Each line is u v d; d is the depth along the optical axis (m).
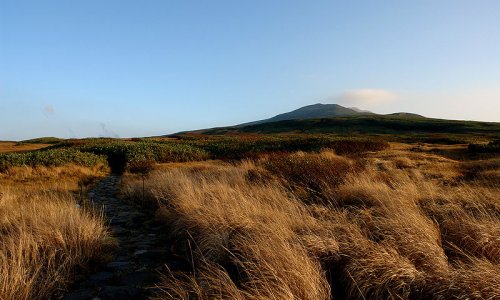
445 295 3.86
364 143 31.53
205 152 33.06
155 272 5.45
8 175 19.23
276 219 6.20
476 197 8.17
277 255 4.61
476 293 3.70
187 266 5.64
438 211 7.18
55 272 5.01
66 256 5.58
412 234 5.20
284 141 39.06
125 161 26.86
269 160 16.17
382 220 6.16
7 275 4.41
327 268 4.83
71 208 7.77
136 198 12.56
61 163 22.66
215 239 5.80
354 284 4.20
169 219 8.43
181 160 29.84
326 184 10.22
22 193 12.59
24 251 5.56
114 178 21.47
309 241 5.15
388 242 5.09
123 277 5.26
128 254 6.41
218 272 4.64
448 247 5.25
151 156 29.11
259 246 5.02
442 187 11.06
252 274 4.55
